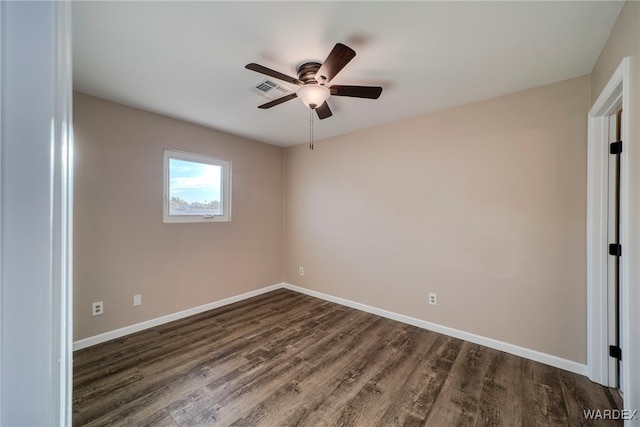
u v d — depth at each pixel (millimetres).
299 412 1640
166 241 2904
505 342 2344
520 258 2275
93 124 2381
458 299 2596
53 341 429
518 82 2117
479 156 2467
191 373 2012
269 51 1731
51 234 424
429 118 2760
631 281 1312
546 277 2162
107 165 2473
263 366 2111
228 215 3504
